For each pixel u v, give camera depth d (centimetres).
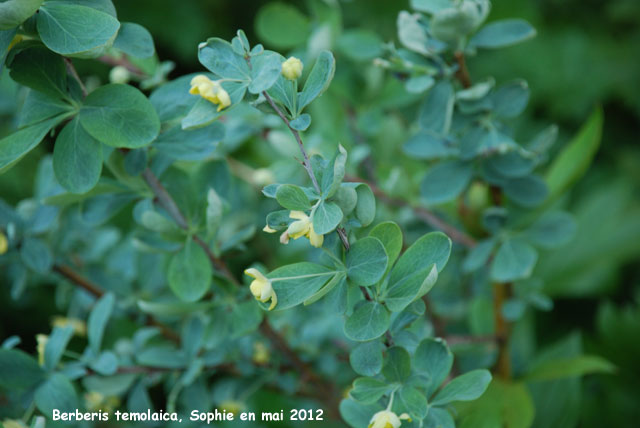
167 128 74
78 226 89
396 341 72
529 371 86
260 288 68
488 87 78
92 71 149
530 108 164
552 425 88
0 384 77
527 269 81
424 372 71
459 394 71
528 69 163
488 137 80
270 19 88
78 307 89
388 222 69
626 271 131
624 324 104
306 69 87
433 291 90
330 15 87
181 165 84
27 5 68
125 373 81
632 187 150
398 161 91
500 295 85
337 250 80
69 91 72
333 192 68
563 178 86
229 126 87
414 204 86
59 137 72
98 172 72
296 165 88
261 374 84
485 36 78
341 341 87
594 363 83
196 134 75
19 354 77
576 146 85
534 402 89
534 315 127
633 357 103
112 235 90
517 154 80
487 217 82
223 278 78
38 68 71
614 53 164
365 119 89
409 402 70
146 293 87
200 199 78
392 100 90
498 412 81
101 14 70
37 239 82
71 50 69
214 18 175
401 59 78
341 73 89
